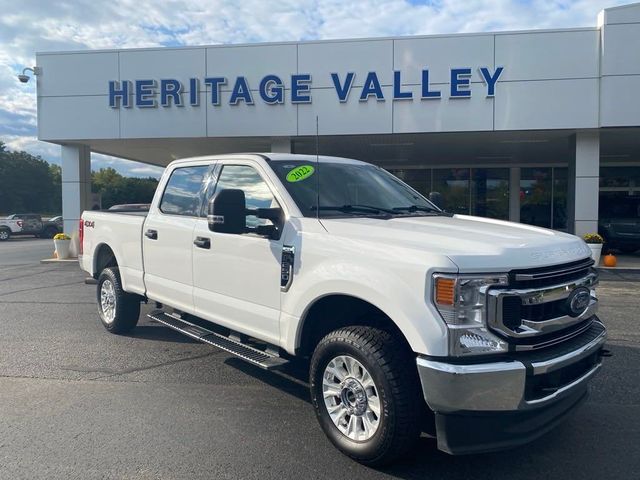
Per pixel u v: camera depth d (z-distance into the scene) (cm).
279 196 432
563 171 2311
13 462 359
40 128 1541
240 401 471
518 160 2192
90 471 348
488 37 1356
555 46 1340
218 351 623
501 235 362
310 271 383
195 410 450
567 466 358
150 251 582
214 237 477
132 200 6359
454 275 307
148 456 369
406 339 330
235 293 458
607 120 1329
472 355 307
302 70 1429
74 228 1666
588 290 363
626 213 1956
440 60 1379
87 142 1598
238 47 1447
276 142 1531
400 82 1396
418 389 336
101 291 714
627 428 416
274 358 430
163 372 547
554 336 340
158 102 1487
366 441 351
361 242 358
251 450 379
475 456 373
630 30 1302
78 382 516
